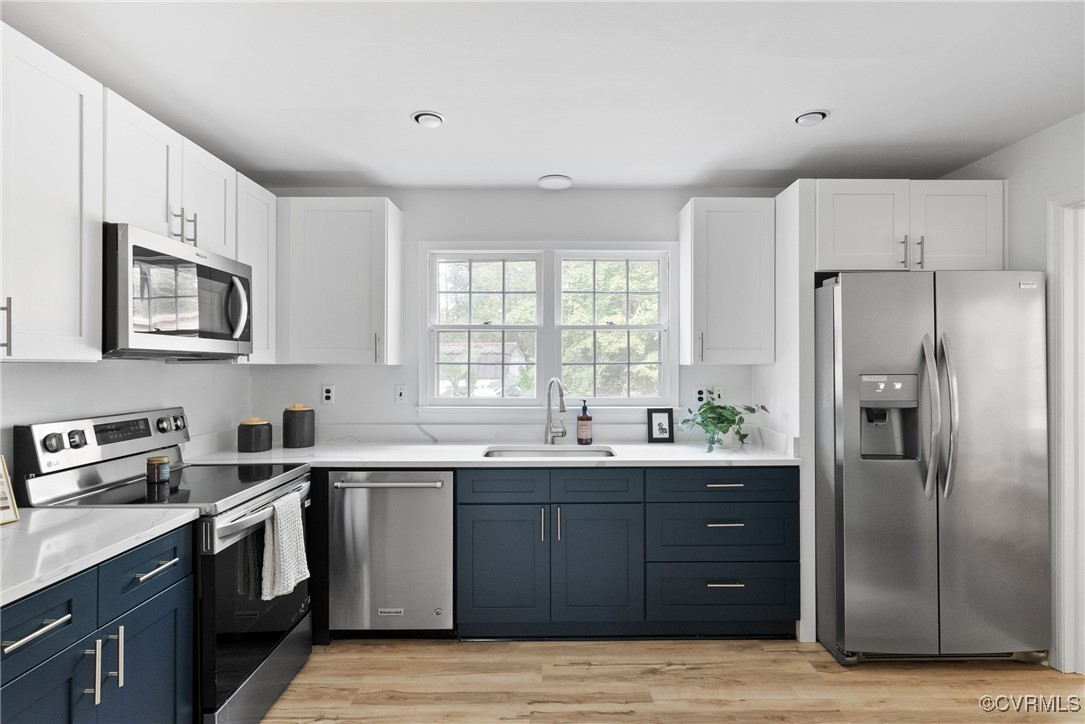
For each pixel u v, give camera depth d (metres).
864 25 1.80
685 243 3.30
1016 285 2.55
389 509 2.82
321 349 3.11
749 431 3.46
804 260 2.84
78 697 1.43
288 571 2.28
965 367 2.55
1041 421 2.56
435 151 2.88
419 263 3.51
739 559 2.86
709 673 2.57
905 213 2.83
